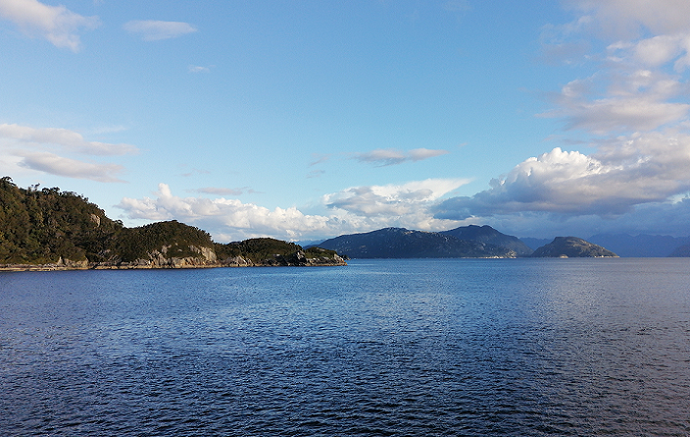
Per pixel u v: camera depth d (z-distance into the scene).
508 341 44.97
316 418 25.11
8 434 23.02
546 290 110.75
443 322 57.88
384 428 23.83
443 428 23.81
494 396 28.50
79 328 54.16
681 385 30.53
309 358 38.31
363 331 51.41
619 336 47.25
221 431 23.44
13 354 40.06
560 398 28.14
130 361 37.47
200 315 65.88
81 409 26.44
